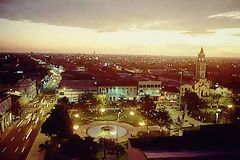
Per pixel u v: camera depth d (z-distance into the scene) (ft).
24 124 295.07
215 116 316.60
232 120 293.64
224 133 148.97
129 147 140.26
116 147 196.65
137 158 130.00
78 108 328.90
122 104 358.43
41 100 429.38
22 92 392.47
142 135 219.61
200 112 330.95
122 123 286.87
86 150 185.68
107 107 355.97
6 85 392.88
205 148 131.03
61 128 220.02
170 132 254.27
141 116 307.78
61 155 189.06
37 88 486.79
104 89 434.30
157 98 437.17
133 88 441.27
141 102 362.12
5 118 277.03
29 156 205.57
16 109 326.65
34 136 253.65
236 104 365.61
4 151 215.92
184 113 320.09
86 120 295.07
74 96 426.10
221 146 134.31
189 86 439.63
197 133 148.46
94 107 341.00
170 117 296.30
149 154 120.16
